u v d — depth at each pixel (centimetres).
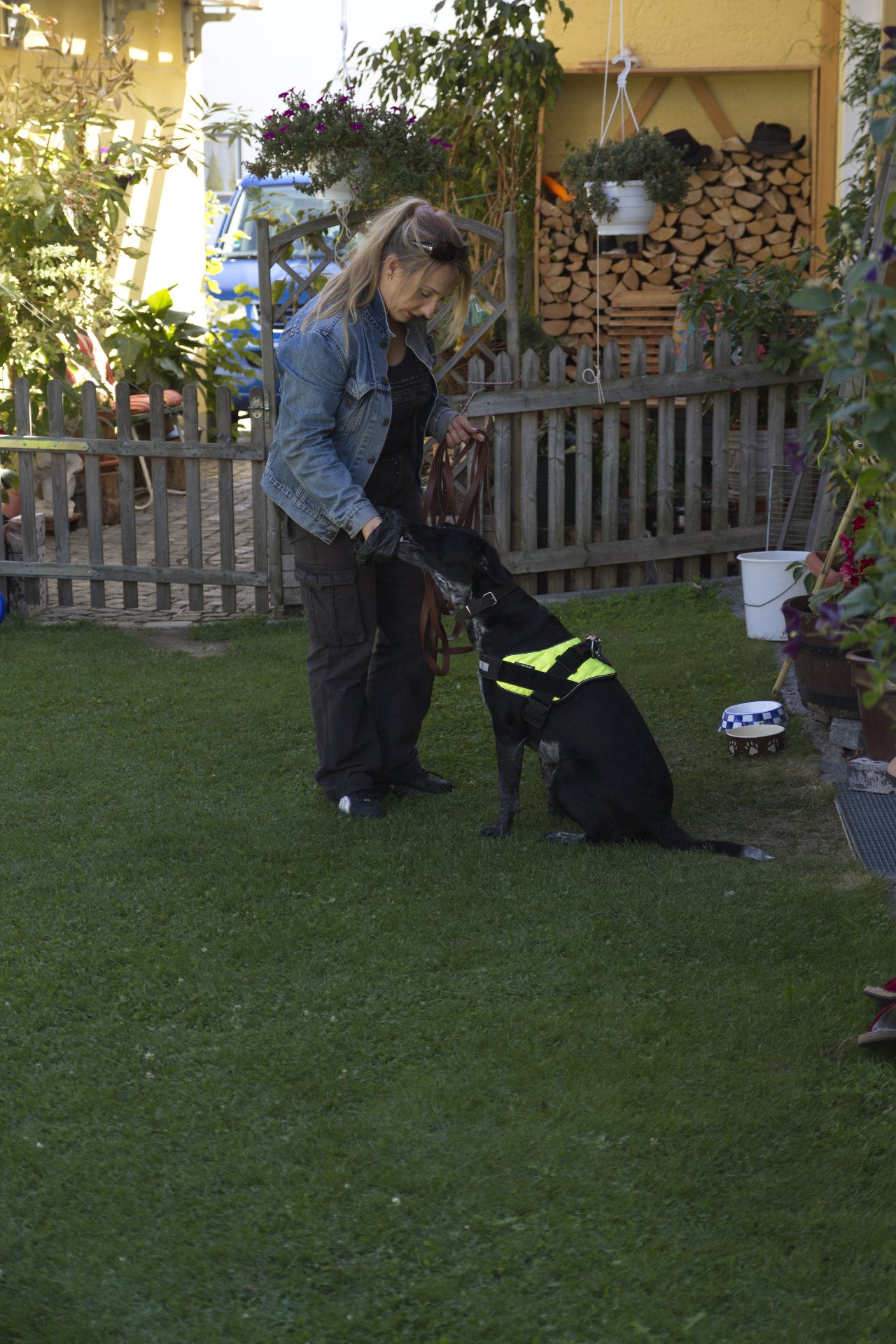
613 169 747
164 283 1127
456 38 808
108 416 903
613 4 866
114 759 456
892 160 443
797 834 386
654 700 510
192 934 320
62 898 340
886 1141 235
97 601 688
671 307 888
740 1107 245
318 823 394
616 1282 202
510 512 673
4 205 875
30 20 915
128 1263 207
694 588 667
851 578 432
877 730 408
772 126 871
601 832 369
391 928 322
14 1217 219
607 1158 231
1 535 679
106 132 1016
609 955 305
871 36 653
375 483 399
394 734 421
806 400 499
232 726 491
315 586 394
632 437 677
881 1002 277
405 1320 196
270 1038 271
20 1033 275
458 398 670
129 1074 260
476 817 402
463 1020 278
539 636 376
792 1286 201
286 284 791
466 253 369
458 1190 224
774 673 535
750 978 295
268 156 706
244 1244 211
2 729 490
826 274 699
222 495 660
